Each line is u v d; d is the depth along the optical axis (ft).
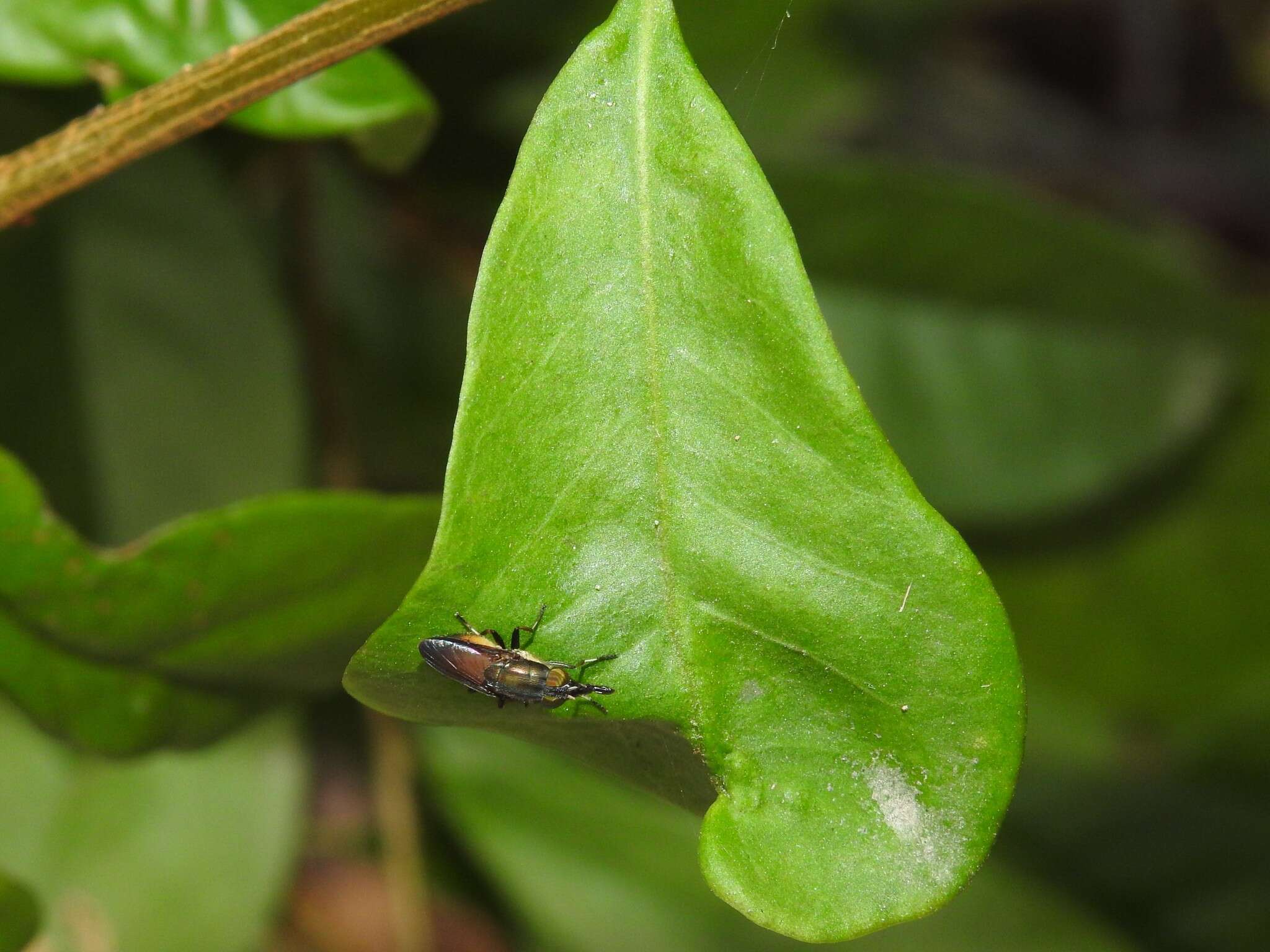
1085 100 1.85
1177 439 1.14
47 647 0.66
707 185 0.57
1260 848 1.09
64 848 0.86
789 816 0.57
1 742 0.87
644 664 0.58
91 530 0.83
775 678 0.58
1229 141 1.82
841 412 0.56
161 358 0.86
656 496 0.57
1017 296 1.11
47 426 0.83
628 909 1.01
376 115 0.68
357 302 1.16
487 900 1.17
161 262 0.88
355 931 1.16
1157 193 1.77
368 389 1.15
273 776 0.91
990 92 1.81
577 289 0.57
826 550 0.57
